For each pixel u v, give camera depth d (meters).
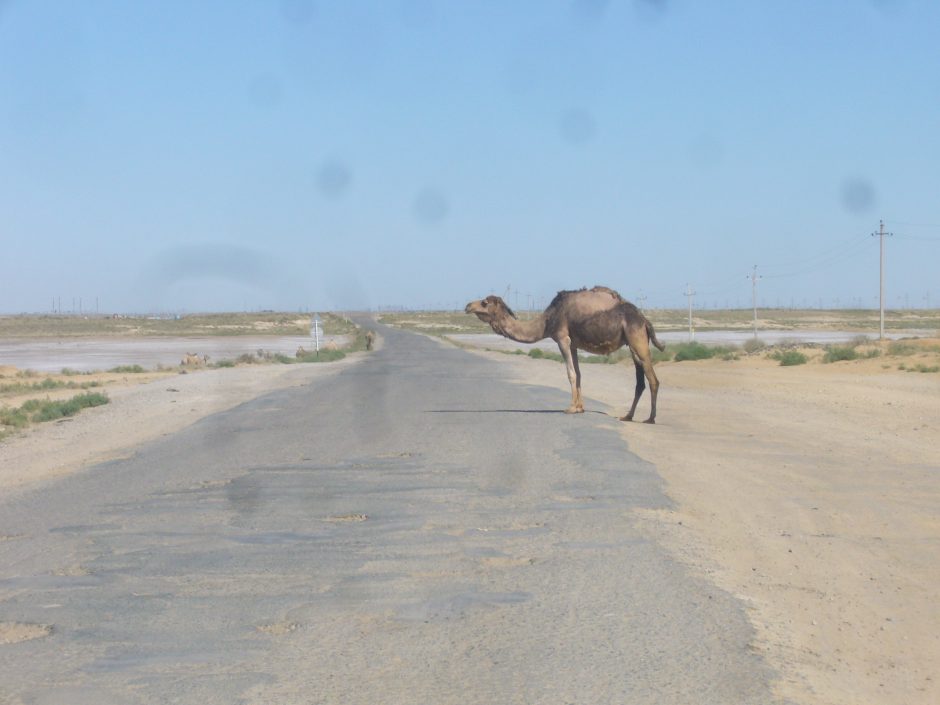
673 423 20.52
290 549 9.81
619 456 15.41
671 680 6.25
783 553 9.69
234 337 128.75
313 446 17.56
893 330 123.00
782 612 7.80
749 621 7.48
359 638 7.08
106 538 10.52
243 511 11.80
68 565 9.38
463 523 10.85
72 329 160.88
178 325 177.75
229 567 9.16
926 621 7.73
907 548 9.95
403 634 7.15
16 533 10.98
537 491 12.65
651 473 13.92
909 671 6.69
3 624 7.55
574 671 6.39
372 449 16.86
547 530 10.46
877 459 15.55
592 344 21.50
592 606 7.78
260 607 7.86
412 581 8.56
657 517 11.10
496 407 24.36
